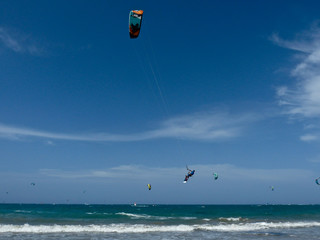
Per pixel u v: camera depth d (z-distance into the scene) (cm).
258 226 2873
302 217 4575
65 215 3984
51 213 4450
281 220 3797
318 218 4381
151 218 3766
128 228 2455
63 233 2128
